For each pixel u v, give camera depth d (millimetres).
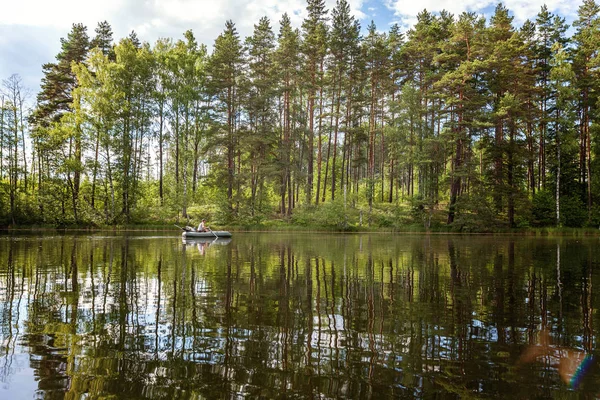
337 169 53500
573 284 8672
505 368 3928
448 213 36875
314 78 39938
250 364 3992
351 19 39781
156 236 26875
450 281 9047
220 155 39188
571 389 3447
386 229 34906
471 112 33250
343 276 9750
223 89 37844
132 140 37562
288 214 39750
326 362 4055
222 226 36500
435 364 4016
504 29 36969
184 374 3723
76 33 40500
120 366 3912
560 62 35500
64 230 33312
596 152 38250
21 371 3764
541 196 37906
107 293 7559
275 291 7840
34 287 8125
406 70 42031
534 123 37469
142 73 37188
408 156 36656
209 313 6086
